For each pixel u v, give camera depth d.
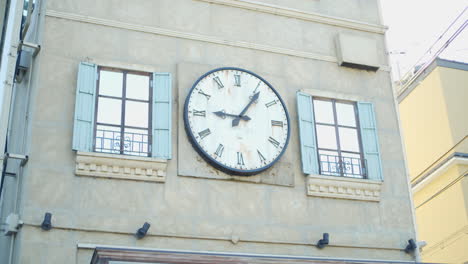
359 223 14.52
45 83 13.55
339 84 15.90
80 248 12.47
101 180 13.10
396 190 15.20
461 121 22.08
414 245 14.56
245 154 14.05
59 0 14.45
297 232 13.95
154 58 14.61
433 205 21.94
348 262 11.84
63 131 13.26
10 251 12.34
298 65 15.75
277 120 14.62
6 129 13.04
